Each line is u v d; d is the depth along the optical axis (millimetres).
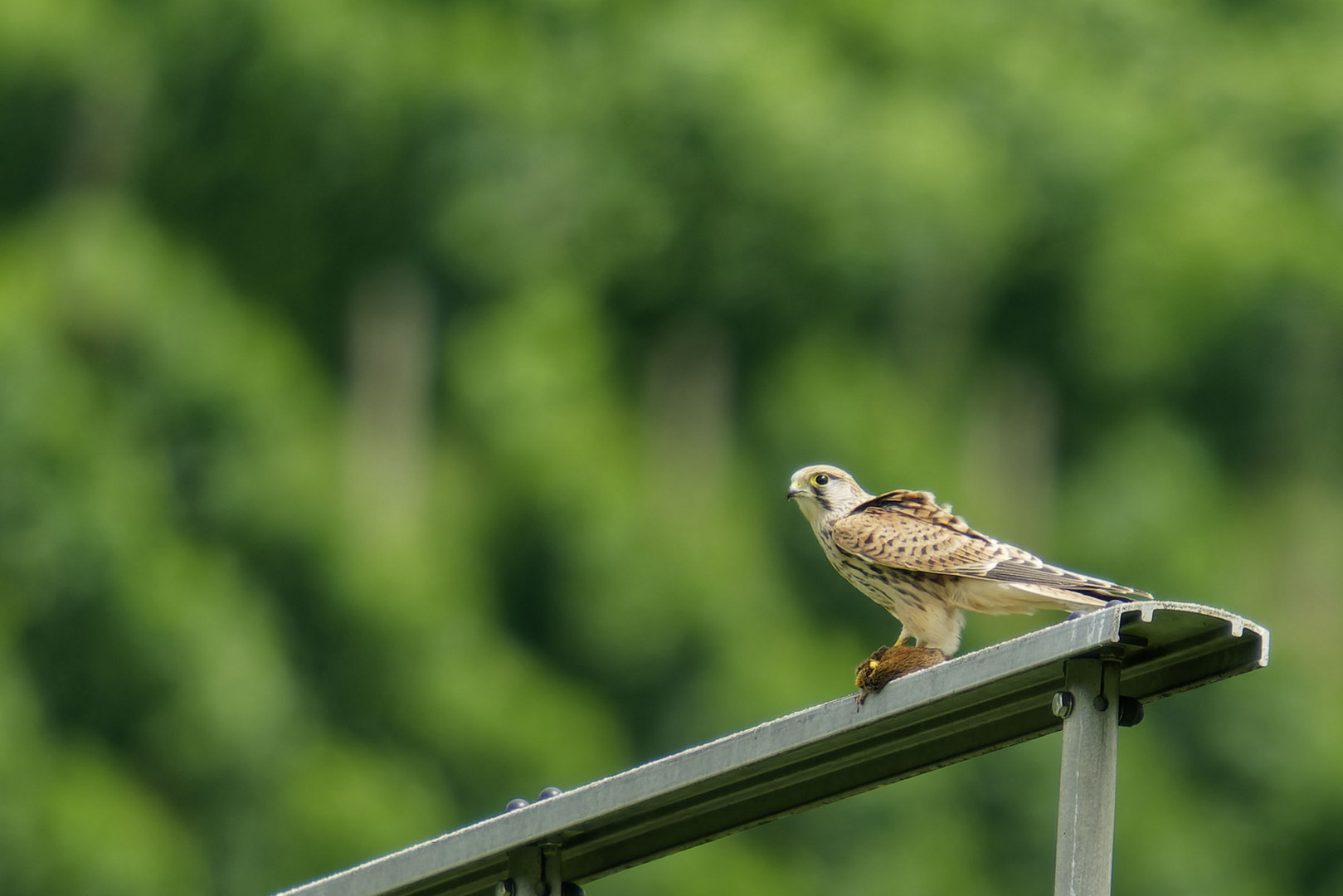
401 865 5602
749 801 5410
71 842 24281
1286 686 30953
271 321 31891
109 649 26516
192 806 26234
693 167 32625
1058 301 34969
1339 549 33125
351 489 31109
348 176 32406
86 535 26781
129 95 32844
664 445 32406
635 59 33188
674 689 28938
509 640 29312
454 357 31562
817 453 30922
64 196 32438
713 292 32594
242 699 26562
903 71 35000
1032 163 35031
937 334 33844
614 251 32812
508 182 32219
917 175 32594
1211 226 33969
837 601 30906
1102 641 4395
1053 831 27625
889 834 27094
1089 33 38250
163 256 31203
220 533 28906
